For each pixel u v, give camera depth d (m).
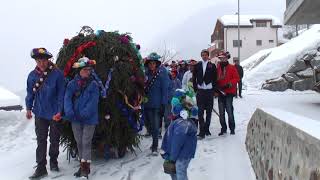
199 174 7.32
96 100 7.16
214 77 10.49
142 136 10.23
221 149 9.17
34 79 7.32
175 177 5.81
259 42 65.88
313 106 16.81
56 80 7.31
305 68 28.02
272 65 30.03
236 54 64.94
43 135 7.29
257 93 25.81
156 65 9.09
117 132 8.04
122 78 7.89
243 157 8.38
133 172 7.54
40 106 7.25
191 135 5.60
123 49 8.08
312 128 4.16
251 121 8.61
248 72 31.48
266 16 66.25
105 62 7.85
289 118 5.36
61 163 8.12
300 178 3.90
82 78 7.14
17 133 11.18
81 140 7.19
